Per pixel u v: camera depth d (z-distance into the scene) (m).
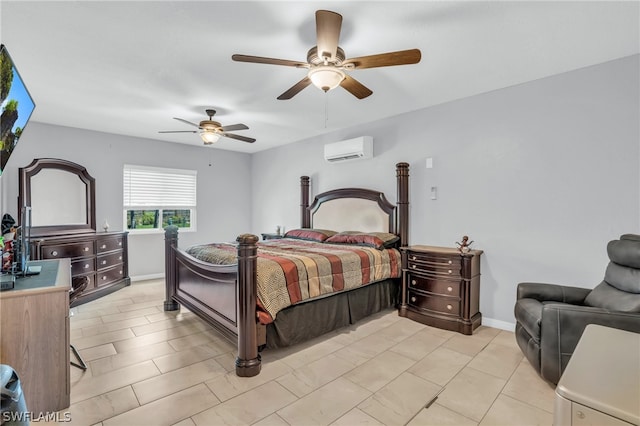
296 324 2.72
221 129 3.73
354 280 3.16
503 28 2.13
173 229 3.74
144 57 2.51
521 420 1.82
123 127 4.57
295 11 1.93
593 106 2.69
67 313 1.95
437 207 3.69
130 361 2.51
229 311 2.59
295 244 4.00
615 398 0.68
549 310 2.09
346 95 3.36
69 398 1.93
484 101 3.31
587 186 2.73
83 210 4.55
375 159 4.32
